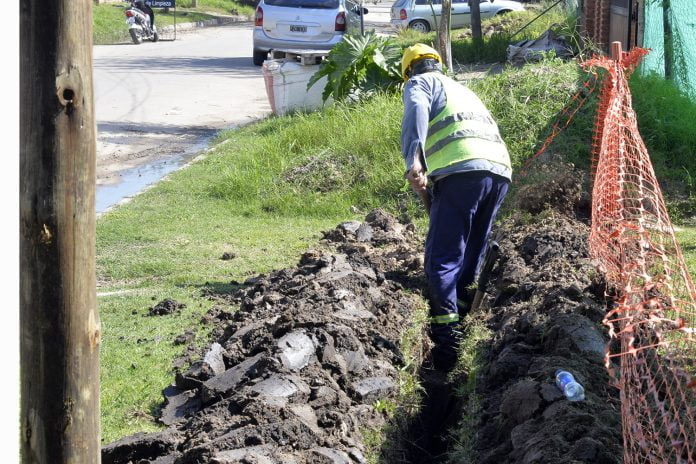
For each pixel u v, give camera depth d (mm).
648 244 4652
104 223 8867
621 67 6871
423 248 7566
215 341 5602
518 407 4016
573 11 22234
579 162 9297
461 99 5621
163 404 4809
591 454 3342
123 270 7383
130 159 12266
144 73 21000
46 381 2898
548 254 6293
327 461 3814
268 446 3824
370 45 12789
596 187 5402
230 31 37250
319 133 11180
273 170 10414
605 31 14836
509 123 9820
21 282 2883
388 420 4527
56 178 2795
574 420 3613
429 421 5004
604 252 5020
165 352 5582
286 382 4355
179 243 8180
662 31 11773
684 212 8516
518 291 5711
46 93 2756
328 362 4711
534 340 4828
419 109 5340
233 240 8281
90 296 2922
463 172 5441
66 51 2754
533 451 3506
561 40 17609
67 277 2854
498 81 10781
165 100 17203
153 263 7516
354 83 12828
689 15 11297
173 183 10422
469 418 4395
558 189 7957
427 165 5586
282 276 6559
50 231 2816
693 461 3256
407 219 8789
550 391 3947
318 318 5117
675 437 3379
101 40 30984
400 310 5891
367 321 5398
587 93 9930
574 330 4496
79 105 2799
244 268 7422
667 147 9797
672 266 4773
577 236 6559
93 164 2877
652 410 3574
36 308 2863
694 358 3709
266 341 4992
